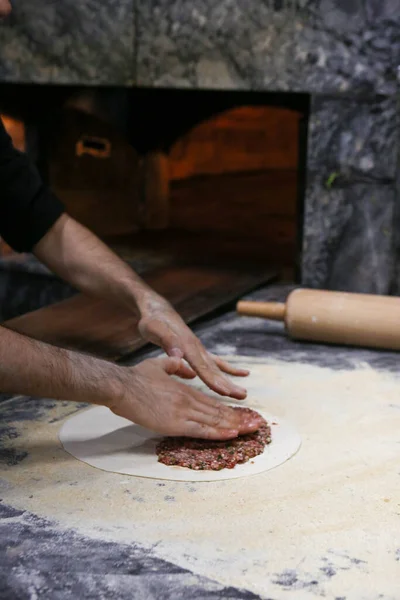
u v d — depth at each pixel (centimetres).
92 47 166
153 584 58
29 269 199
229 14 156
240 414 87
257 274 173
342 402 98
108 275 105
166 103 227
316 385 104
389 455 82
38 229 107
